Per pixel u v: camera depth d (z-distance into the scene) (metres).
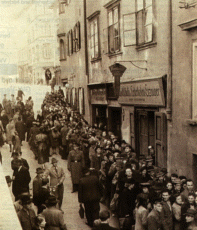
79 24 18.19
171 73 9.38
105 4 14.34
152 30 10.47
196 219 6.24
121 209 7.63
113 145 10.69
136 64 11.94
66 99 20.88
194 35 8.27
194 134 8.41
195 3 8.05
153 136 11.36
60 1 21.92
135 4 11.73
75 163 10.59
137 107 12.05
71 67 20.45
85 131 12.98
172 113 9.44
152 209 6.32
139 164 8.67
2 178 10.58
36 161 13.91
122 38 13.05
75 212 9.04
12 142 14.85
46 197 8.37
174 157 9.39
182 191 7.02
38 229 6.73
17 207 6.80
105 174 9.24
